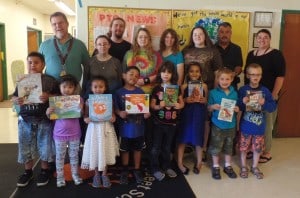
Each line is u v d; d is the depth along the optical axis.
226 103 2.88
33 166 3.05
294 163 3.39
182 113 3.00
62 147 2.60
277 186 2.80
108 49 2.99
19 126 2.62
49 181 2.76
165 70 2.82
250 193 2.65
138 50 3.01
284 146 3.98
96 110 2.58
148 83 2.99
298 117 4.34
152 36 3.75
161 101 2.82
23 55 9.85
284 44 4.10
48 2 9.70
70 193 2.55
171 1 3.74
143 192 2.61
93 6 3.61
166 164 3.02
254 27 3.96
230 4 3.86
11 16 8.59
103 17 3.64
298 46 4.13
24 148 2.63
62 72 2.77
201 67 3.11
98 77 2.65
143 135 2.84
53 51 2.78
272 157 3.57
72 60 2.81
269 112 3.09
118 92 2.79
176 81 2.94
